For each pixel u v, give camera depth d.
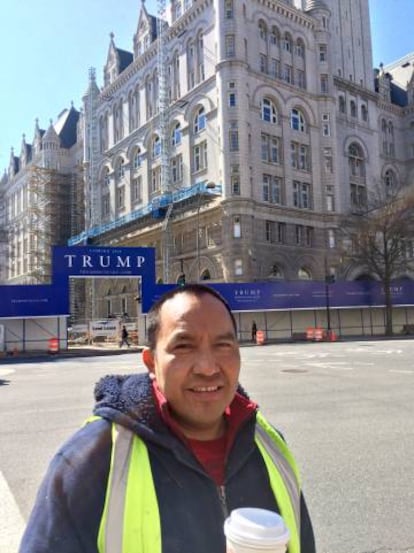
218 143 46.62
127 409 1.54
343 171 55.94
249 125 46.06
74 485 1.41
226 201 44.12
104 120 70.38
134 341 35.62
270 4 50.00
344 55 60.44
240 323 36.28
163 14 62.00
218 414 1.59
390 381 12.38
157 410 1.57
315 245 50.22
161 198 50.66
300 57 52.91
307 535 1.72
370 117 60.75
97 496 1.42
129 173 62.59
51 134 83.94
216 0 47.12
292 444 6.43
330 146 52.56
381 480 5.05
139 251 31.64
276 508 1.61
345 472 5.30
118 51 68.69
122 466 1.47
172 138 54.53
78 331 43.53
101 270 30.45
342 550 3.62
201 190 44.72
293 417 8.09
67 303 29.25
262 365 16.77
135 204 61.69
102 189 70.19
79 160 80.69
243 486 1.59
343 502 4.50
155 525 1.42
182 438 1.54
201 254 47.53
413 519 4.13
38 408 9.32
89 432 1.53
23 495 4.79
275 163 48.50
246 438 1.66
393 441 6.55
